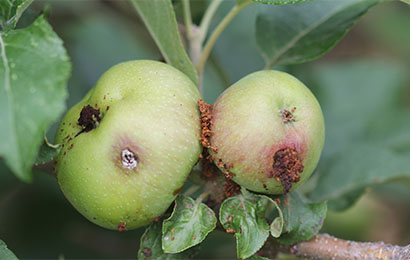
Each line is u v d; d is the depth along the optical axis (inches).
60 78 10.5
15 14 11.9
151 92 11.6
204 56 13.7
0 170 15.2
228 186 12.2
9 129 10.2
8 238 16.9
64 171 11.6
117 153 11.4
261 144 11.5
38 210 17.1
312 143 11.8
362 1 14.2
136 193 11.5
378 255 12.2
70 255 17.1
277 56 14.7
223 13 17.9
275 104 11.7
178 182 11.6
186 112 11.7
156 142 11.4
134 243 17.5
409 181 16.5
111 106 11.6
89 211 11.7
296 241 12.3
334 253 12.4
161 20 12.7
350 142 19.1
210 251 17.4
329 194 16.5
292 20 14.5
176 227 11.7
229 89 12.0
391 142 18.3
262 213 12.0
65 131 11.9
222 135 11.7
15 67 10.6
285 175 11.7
